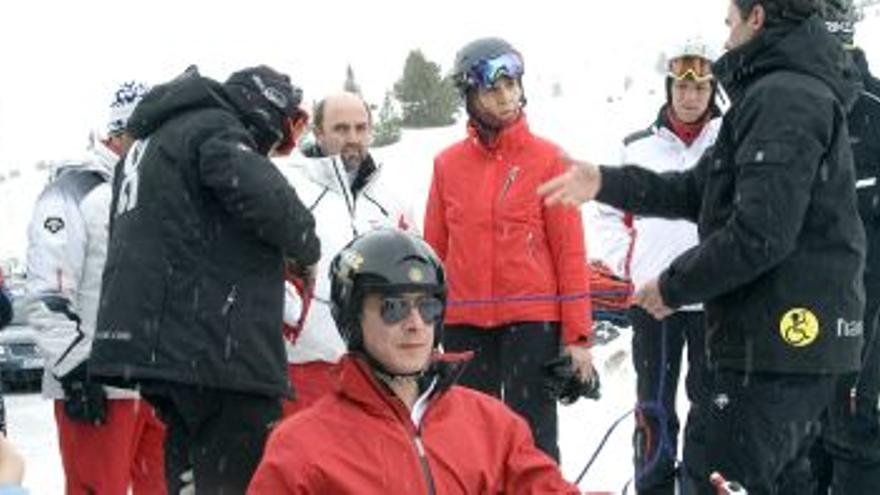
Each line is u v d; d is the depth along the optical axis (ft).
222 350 14.25
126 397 18.58
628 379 32.76
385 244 11.18
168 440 15.31
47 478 27.58
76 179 18.99
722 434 13.84
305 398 17.67
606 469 24.63
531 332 18.52
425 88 139.03
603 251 21.45
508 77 18.66
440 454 11.12
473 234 18.86
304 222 14.53
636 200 15.30
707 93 20.38
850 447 18.15
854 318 13.67
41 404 40.81
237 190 14.05
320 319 17.67
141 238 14.48
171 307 14.26
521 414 18.57
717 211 13.97
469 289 18.86
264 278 14.64
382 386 11.14
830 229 13.44
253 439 14.69
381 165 19.22
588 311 18.72
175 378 14.11
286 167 18.52
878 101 17.92
